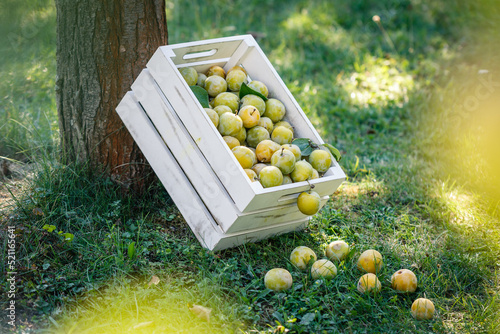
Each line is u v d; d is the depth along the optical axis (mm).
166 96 2832
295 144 2977
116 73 3168
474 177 3992
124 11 3088
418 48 6547
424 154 4406
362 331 2514
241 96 3062
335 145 4566
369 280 2709
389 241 3281
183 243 3062
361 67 5895
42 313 2449
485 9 7336
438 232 3436
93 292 2586
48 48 5035
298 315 2582
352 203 3713
